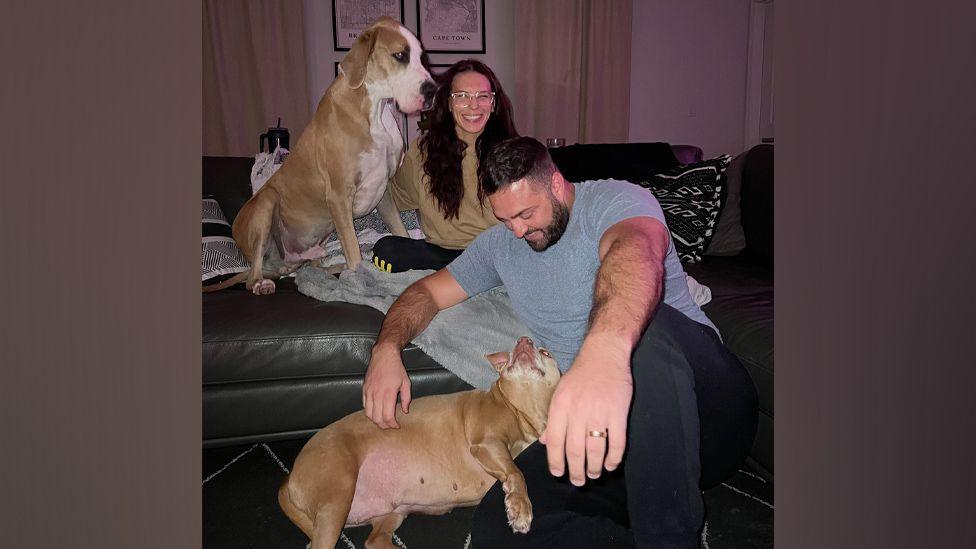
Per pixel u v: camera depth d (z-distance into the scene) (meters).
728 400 1.07
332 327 1.57
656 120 5.08
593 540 1.08
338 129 1.99
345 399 1.61
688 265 2.07
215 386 1.56
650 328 0.99
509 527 1.14
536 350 1.35
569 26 4.66
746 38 5.13
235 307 1.64
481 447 1.30
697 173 2.20
